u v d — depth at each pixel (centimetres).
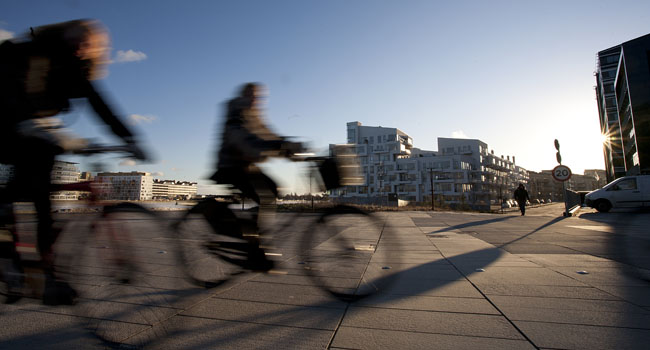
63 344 245
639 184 1545
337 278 362
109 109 271
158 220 331
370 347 233
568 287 366
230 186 350
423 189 8162
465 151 9525
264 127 355
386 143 8669
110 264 311
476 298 331
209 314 295
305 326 270
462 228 1009
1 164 274
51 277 290
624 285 372
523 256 545
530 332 252
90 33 261
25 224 287
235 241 356
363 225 359
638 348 224
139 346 240
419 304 317
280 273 423
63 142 276
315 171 355
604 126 7431
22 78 253
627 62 3938
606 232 869
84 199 296
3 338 253
